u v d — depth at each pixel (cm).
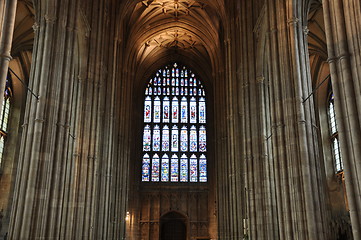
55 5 1978
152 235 4684
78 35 2448
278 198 1905
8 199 3391
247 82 2734
